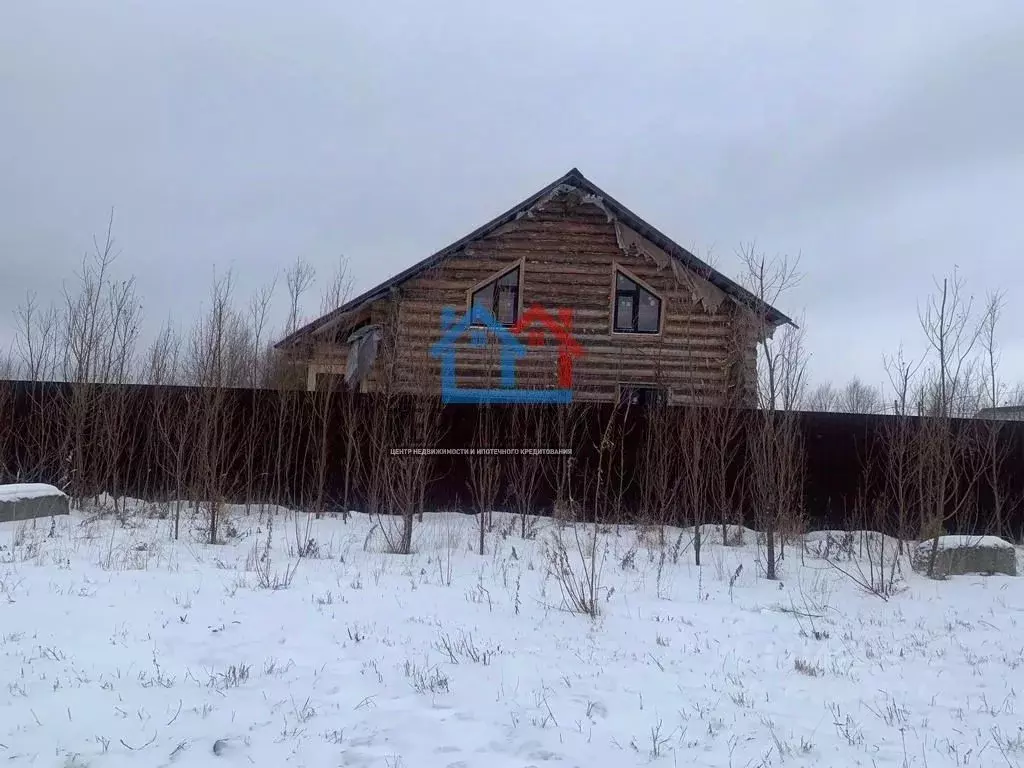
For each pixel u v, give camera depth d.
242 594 7.40
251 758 4.00
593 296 15.25
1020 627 7.54
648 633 6.89
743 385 13.37
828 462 12.66
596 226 15.39
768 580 9.29
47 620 6.17
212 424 11.73
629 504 12.74
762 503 10.61
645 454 12.68
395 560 9.55
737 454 12.48
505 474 12.66
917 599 8.55
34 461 12.91
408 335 14.82
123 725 4.31
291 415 12.91
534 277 15.20
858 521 12.55
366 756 4.09
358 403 12.84
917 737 4.82
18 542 9.23
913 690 5.75
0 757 3.86
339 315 13.89
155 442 13.04
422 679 5.34
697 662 6.18
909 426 11.91
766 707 5.27
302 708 4.73
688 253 14.93
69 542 9.62
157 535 10.52
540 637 6.57
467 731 4.50
